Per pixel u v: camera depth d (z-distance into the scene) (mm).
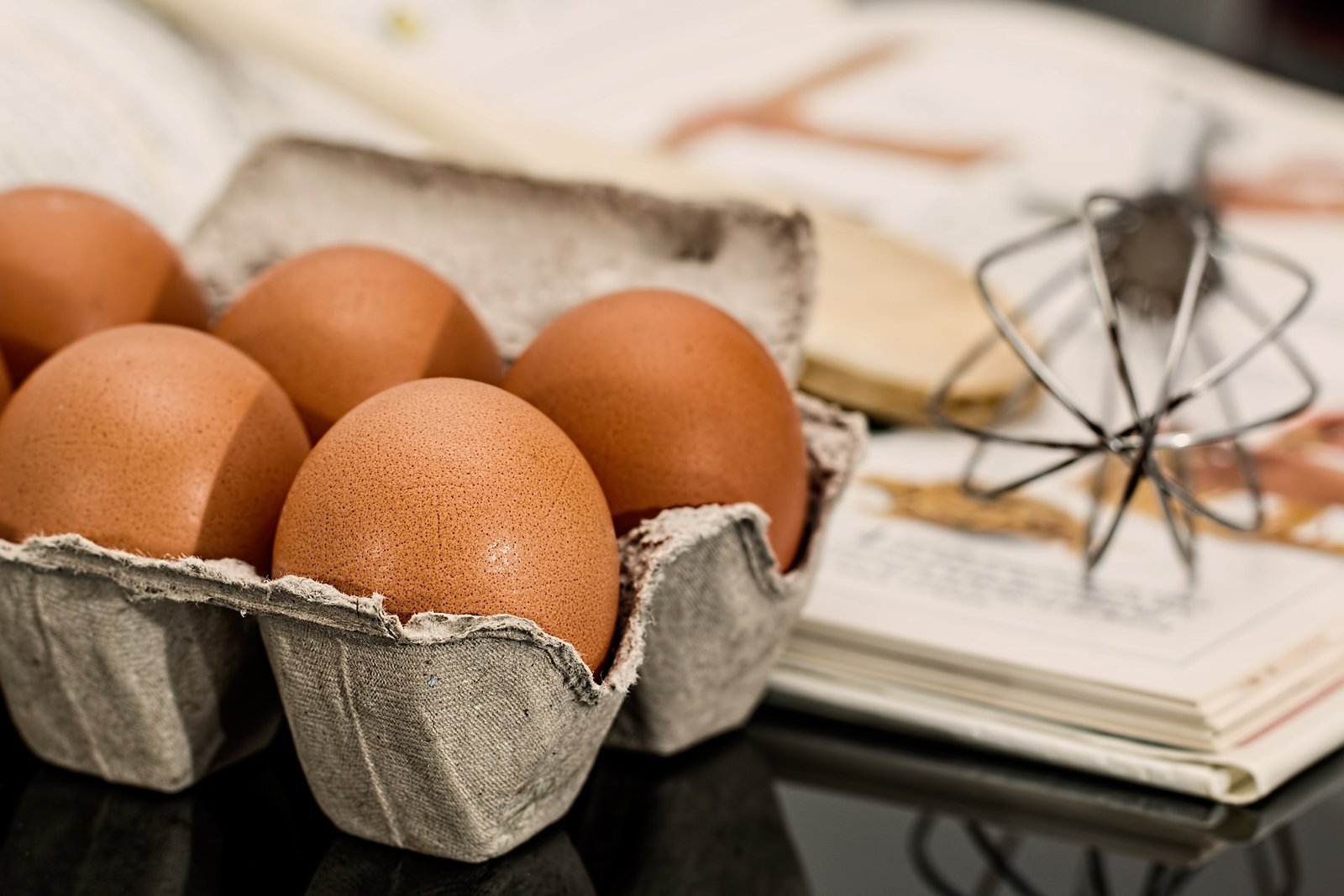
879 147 679
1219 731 382
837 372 487
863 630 404
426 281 385
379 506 332
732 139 682
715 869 365
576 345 364
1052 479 472
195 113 527
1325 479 469
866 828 376
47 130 484
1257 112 735
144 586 345
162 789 372
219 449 351
